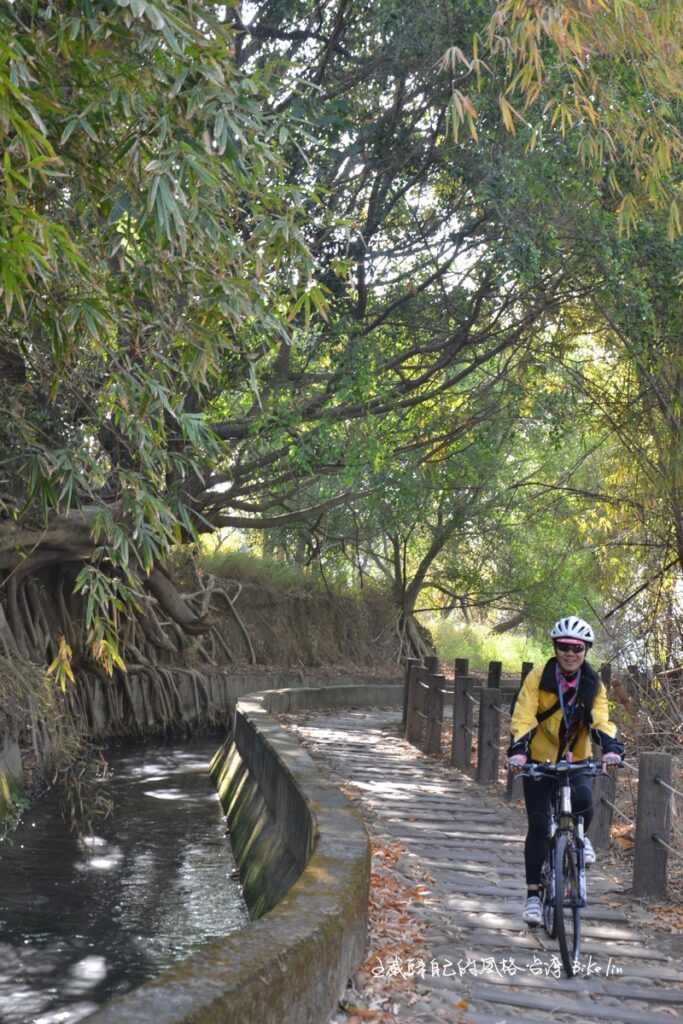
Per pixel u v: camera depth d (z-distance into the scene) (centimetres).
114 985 816
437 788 1373
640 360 1427
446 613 3678
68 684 2002
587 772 698
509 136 1359
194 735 2341
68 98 620
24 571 1577
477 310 1644
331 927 586
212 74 594
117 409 714
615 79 959
